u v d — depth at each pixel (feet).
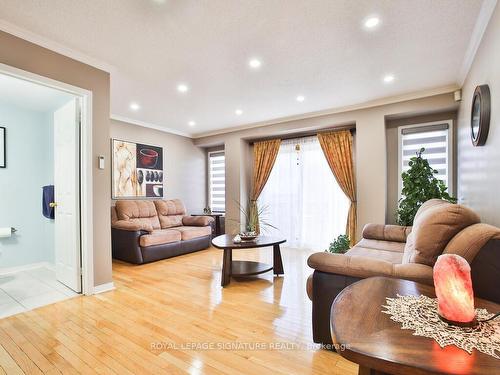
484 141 7.36
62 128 9.98
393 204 14.19
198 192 21.26
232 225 18.84
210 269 12.34
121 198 15.85
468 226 4.99
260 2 6.36
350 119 14.23
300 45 8.25
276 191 18.15
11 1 6.28
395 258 8.39
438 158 13.20
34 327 6.88
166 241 14.30
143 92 12.08
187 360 5.51
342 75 10.40
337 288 5.56
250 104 13.75
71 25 7.23
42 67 7.89
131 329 6.77
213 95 12.50
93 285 9.14
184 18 6.95
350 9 6.63
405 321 3.10
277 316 7.50
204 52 8.65
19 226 12.05
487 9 6.53
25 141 12.33
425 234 5.26
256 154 18.83
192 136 20.80
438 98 11.92
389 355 2.46
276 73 10.20
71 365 5.36
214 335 6.48
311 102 13.48
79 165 9.23
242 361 5.48
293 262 13.47
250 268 11.26
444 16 6.89
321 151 16.57
